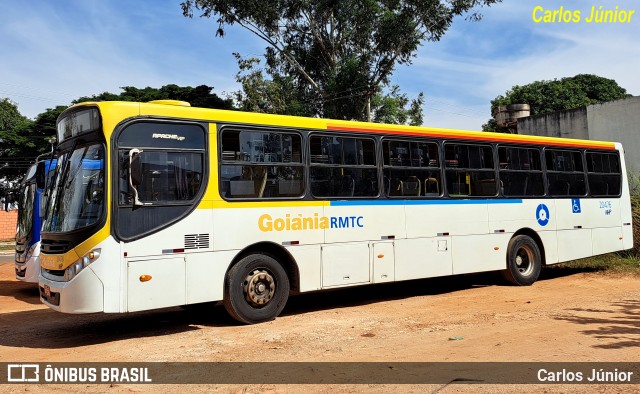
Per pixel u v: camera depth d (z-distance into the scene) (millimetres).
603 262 14531
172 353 6418
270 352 6355
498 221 11320
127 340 7273
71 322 8914
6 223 40781
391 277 9547
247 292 7938
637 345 6371
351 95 30766
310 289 8562
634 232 15312
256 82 32219
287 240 8367
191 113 7688
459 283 12492
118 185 7008
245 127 8148
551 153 12570
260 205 8141
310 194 8688
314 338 7059
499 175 11469
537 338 6781
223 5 29500
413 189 10031
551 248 12258
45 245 7504
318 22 32719
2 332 8164
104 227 6832
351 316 8602
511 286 11703
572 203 12773
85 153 7328
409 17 30203
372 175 9484
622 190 14078
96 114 7207
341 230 8984
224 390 5004
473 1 29625
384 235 9508
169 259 7262
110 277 6805
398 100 36719
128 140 7176
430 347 6457
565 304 9273
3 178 41781
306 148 8734
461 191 10773
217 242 7691
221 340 7031
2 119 49000
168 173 7398
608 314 8297
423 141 10297
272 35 32219
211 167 7750
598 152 13617
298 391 4918
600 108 26625
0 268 19891
